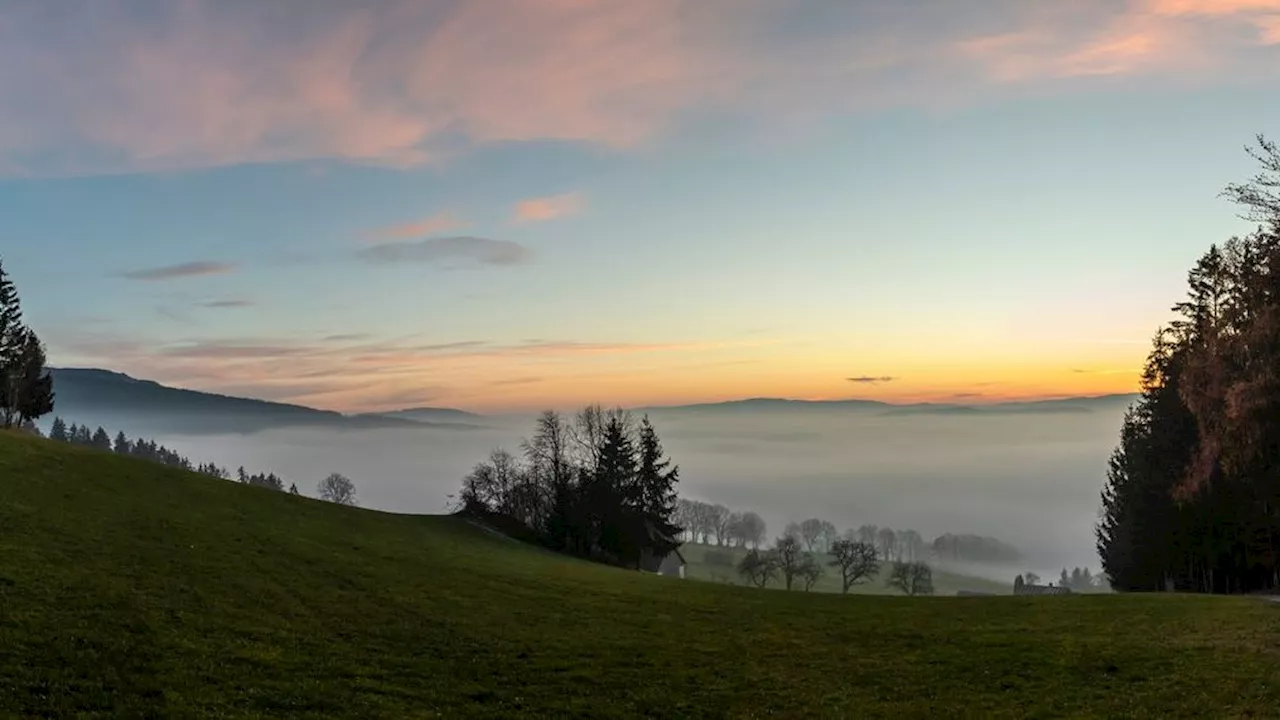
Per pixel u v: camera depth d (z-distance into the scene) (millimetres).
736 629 36438
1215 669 26703
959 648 32438
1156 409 70188
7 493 38594
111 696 18109
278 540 43969
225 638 24609
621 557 88188
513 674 26000
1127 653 29781
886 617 40312
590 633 33562
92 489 44594
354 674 23500
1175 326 65688
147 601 26750
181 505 47031
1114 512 86125
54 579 26891
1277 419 36375
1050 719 22906
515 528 92812
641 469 96438
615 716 22719
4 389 92312
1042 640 33094
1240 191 34438
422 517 76125
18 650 19750
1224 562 64438
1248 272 39094
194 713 18172
